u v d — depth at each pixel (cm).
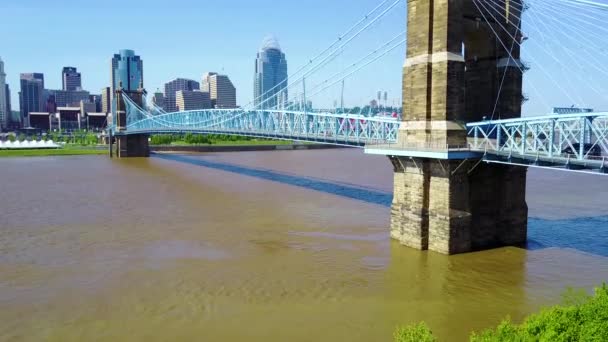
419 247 3556
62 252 3506
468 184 3500
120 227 4262
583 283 2886
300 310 2506
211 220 4525
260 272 3066
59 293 2730
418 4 3628
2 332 2273
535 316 1551
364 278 2969
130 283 2880
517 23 3831
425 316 2450
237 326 2327
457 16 3503
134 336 2231
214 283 2875
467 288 2817
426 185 3566
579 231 4106
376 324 2356
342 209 5006
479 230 3634
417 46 3656
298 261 3288
